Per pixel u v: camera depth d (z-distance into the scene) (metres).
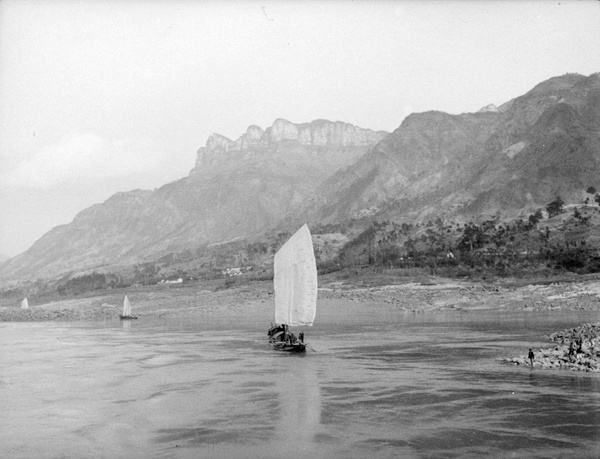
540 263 187.88
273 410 37.00
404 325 98.88
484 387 42.00
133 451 29.33
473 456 27.16
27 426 34.53
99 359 65.19
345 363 56.75
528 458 26.69
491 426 31.81
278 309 74.00
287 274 71.75
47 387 47.47
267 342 79.81
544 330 80.31
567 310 117.25
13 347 81.81
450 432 30.95
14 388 47.34
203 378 50.00
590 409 34.62
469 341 71.75
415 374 49.03
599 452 27.30
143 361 62.50
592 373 46.12
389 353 63.69
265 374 51.25
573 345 56.88
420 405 37.16
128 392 44.53
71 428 33.91
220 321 129.25
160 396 42.53
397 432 31.25
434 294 154.50
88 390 45.75
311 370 52.81
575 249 195.62
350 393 41.69
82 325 134.75
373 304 147.62
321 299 162.00
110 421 35.34
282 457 27.77
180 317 150.50
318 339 80.44
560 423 31.95
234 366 56.72
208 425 33.72
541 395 38.53
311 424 33.31
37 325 142.25
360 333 87.44
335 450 28.56
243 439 30.70
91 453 29.14
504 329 84.31
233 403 39.41
